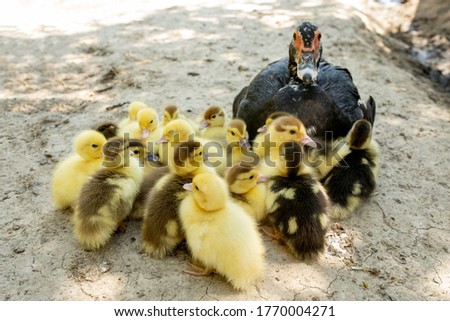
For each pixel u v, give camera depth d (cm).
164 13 240
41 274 115
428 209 128
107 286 113
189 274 114
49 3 267
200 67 181
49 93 167
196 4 255
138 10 247
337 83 142
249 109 138
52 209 127
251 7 248
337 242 121
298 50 134
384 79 178
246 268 111
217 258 111
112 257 117
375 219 126
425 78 196
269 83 141
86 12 249
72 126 151
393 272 116
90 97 164
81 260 116
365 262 117
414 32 245
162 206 115
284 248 119
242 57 190
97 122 153
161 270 115
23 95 165
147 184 123
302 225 116
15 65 183
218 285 113
